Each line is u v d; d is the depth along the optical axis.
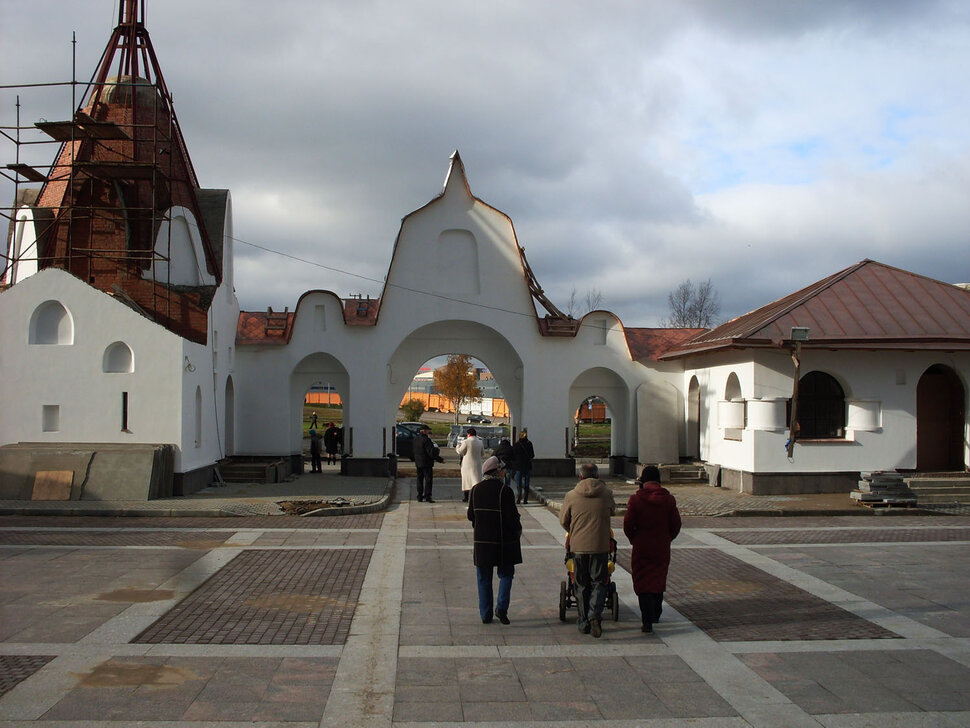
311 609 9.61
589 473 9.26
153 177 20.88
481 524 9.20
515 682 7.22
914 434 21.12
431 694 6.89
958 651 8.19
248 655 7.84
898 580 11.45
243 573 11.45
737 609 9.88
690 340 27.08
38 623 8.77
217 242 24.95
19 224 23.53
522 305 27.02
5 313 19.30
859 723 6.34
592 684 7.18
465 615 9.50
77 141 23.06
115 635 8.38
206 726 6.13
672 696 6.90
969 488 20.11
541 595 10.62
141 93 23.55
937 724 6.33
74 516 16.45
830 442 20.84
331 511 17.47
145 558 12.28
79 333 19.45
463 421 72.12
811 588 10.97
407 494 22.55
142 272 21.67
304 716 6.36
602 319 27.25
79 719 6.21
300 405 27.45
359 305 27.47
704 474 23.75
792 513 17.77
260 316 27.95
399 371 27.77
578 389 28.02
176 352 19.61
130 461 18.45
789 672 7.52
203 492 20.34
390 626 8.95
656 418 26.45
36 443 19.19
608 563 8.90
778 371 20.97
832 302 21.92
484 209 27.02
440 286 26.88
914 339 20.36
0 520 15.85
